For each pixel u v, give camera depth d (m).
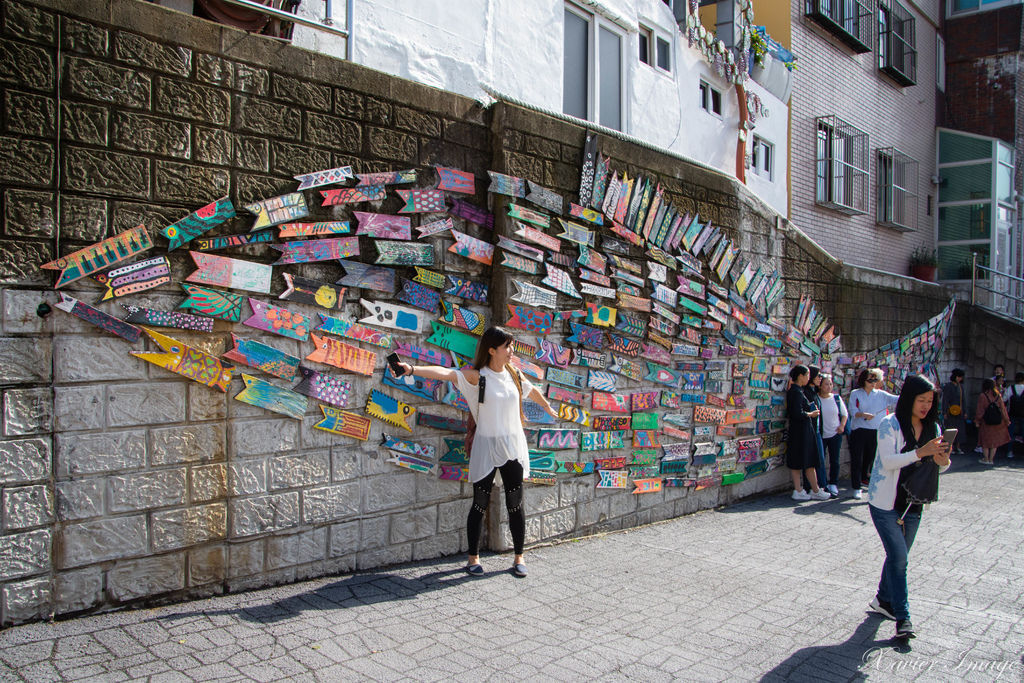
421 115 5.28
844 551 6.55
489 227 5.77
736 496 8.68
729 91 12.14
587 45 9.26
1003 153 20.22
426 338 5.33
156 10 3.98
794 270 9.90
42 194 3.62
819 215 14.99
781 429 9.49
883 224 17.31
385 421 5.05
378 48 6.46
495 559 5.56
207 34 4.17
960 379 14.20
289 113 4.52
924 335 14.18
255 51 4.37
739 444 8.66
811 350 10.31
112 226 3.84
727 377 8.52
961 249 20.22
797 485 9.07
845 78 15.95
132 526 3.90
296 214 4.52
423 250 5.23
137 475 3.92
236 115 4.29
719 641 4.25
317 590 4.50
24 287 3.57
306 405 4.61
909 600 5.19
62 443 3.67
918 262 18.56
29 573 3.58
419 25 6.80
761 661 3.99
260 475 4.40
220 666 3.42
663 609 4.74
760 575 5.67
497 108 5.73
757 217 9.05
